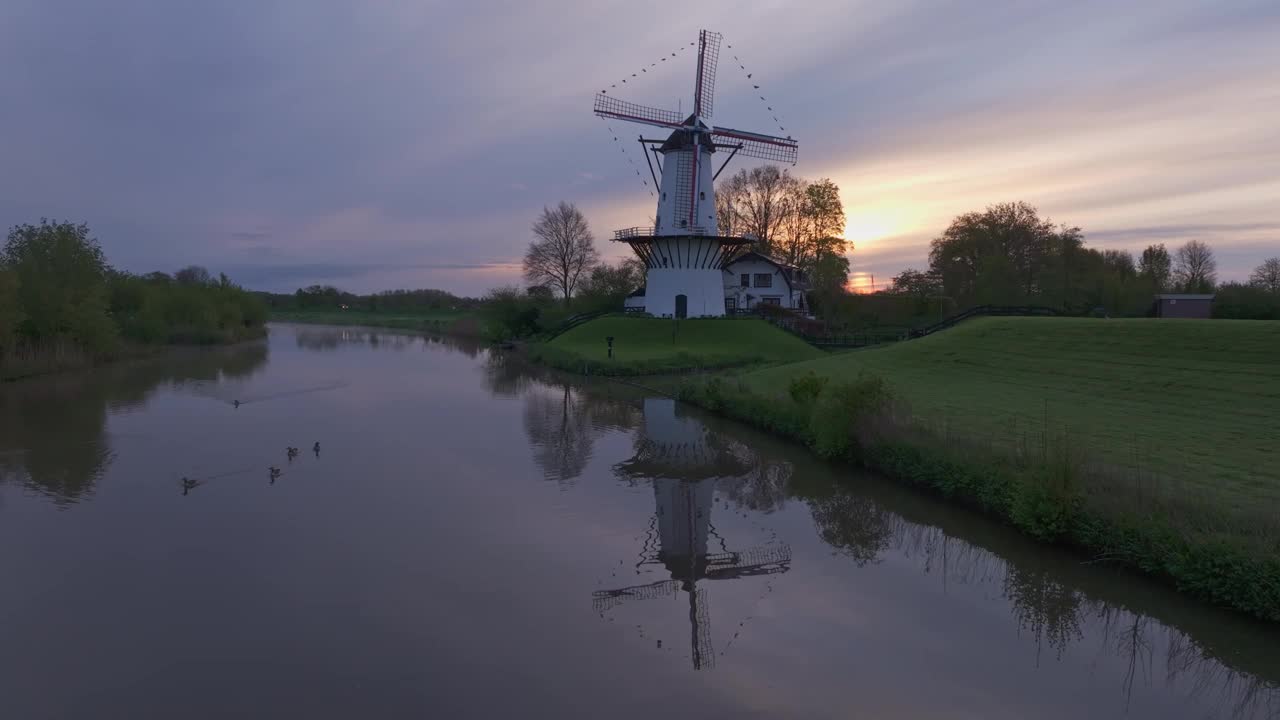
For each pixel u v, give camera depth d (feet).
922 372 106.63
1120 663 32.63
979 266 255.09
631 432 84.17
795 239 248.93
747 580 41.96
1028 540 44.55
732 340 170.09
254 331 262.06
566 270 304.09
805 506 55.83
